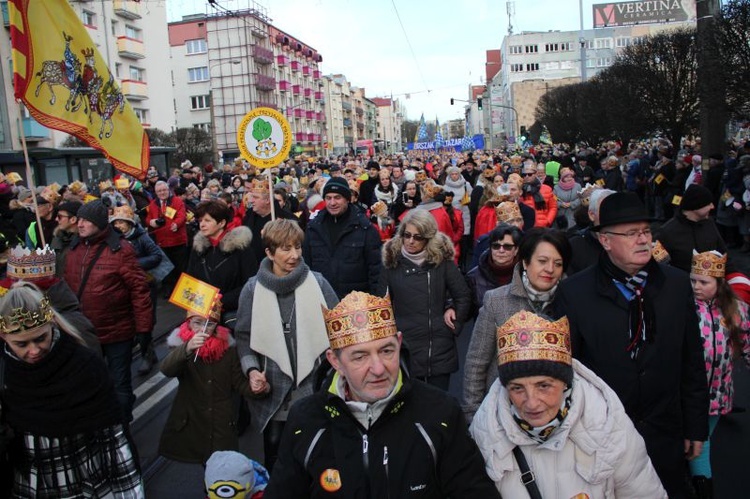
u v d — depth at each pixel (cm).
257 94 6719
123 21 4175
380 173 1225
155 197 1274
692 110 2245
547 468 237
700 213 528
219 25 6494
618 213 288
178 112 6688
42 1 570
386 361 225
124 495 299
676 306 296
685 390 307
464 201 1123
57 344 277
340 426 226
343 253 594
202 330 405
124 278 538
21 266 383
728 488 429
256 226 748
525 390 231
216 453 311
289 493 230
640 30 10600
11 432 278
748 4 1270
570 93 4516
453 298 471
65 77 590
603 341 297
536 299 349
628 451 239
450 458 228
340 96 10694
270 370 419
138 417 604
